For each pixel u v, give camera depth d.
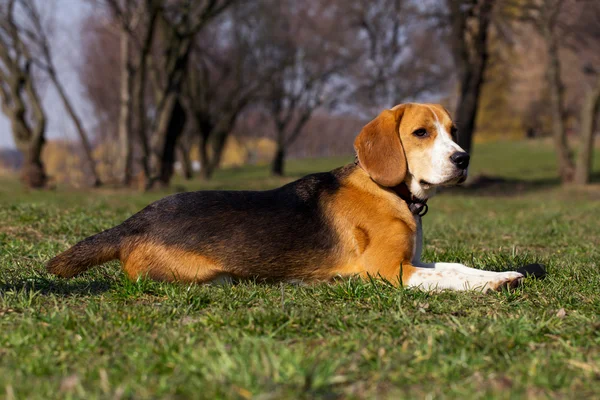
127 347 3.23
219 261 4.70
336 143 79.31
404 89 36.03
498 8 21.86
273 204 4.87
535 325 3.63
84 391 2.58
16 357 3.10
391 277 4.64
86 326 3.56
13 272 5.18
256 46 37.50
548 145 55.97
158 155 21.83
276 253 4.73
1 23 20.92
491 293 4.52
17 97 21.50
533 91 49.81
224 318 3.73
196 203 4.84
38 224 8.08
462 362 2.96
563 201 17.19
